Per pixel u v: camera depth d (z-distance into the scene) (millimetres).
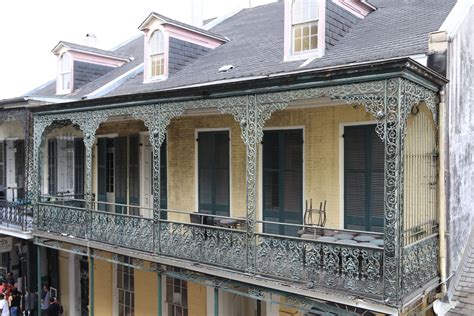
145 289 12586
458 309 7527
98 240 10320
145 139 12688
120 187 13234
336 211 8820
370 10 10977
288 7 9844
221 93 7758
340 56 8805
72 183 14383
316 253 6910
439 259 7387
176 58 12406
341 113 8742
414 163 7102
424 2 10500
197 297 11375
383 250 6109
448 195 7578
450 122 7578
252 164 7484
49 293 14297
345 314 6633
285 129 9523
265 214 9883
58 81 16047
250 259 7613
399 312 5977
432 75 6617
